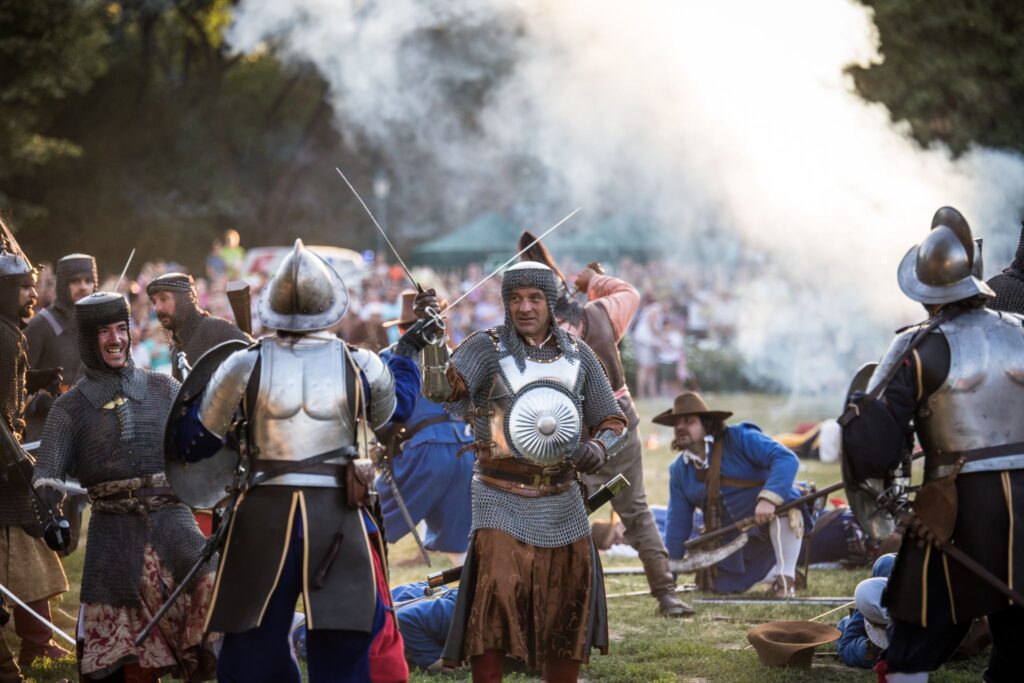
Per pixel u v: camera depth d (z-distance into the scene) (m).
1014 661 7.03
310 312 6.82
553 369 7.43
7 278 9.43
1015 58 26.38
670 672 8.98
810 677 8.82
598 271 11.37
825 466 19.41
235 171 62.38
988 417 6.80
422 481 11.64
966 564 6.72
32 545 9.70
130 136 58.72
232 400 6.72
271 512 6.68
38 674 9.35
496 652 7.18
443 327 7.31
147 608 7.75
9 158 43.97
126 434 7.85
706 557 11.55
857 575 12.48
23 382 9.69
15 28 39.75
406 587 9.90
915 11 26.72
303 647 9.36
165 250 58.72
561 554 7.40
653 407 30.89
